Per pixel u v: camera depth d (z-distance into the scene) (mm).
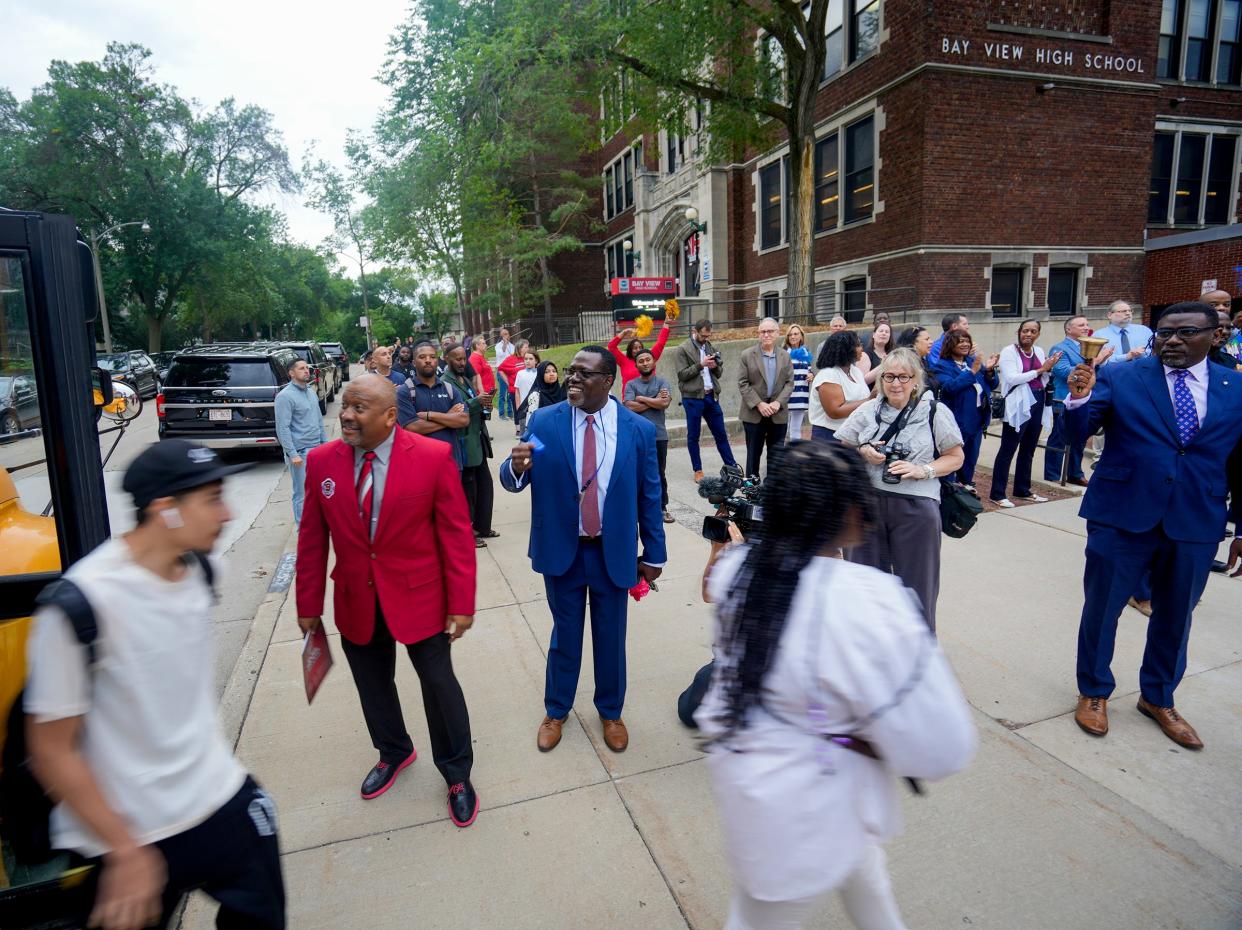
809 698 1489
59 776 1474
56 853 1950
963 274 14523
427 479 2721
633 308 14680
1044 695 3717
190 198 39875
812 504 1553
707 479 2762
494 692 3908
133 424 17000
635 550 3242
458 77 14375
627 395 6777
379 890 2572
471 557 2852
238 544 7238
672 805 2988
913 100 14148
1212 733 3369
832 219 16859
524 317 29766
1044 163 14727
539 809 2979
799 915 1568
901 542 3541
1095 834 2746
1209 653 4117
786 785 1510
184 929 2436
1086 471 8406
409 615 2764
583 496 3152
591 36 12969
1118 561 3283
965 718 1458
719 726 1605
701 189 21359
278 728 3609
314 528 2816
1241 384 3115
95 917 1553
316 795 3096
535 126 18172
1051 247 15008
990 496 7441
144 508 1553
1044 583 5164
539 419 3227
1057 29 14422
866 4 15281
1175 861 2607
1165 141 17188
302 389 7410
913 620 1466
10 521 2422
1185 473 3148
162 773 1610
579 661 3387
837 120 16312
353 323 104375
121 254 40781
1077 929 2330
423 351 5699
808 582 1538
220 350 11820
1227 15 17188
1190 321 3080
